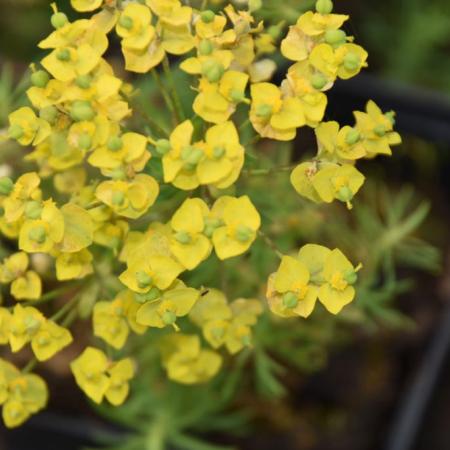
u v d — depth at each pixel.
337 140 0.42
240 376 0.59
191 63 0.41
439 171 0.67
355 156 0.42
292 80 0.41
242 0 0.45
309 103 0.41
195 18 0.42
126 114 0.42
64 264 0.43
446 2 0.71
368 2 0.70
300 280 0.41
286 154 0.54
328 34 0.41
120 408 0.56
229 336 0.45
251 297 0.52
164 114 0.55
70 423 0.61
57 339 0.44
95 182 0.44
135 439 0.56
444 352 0.62
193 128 0.42
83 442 0.61
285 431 0.62
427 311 0.64
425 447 0.64
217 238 0.41
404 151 0.67
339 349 0.63
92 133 0.41
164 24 0.42
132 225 0.45
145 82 0.55
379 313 0.55
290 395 0.62
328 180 0.41
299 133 0.65
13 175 0.50
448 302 0.63
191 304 0.42
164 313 0.41
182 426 0.57
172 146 0.41
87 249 0.45
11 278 0.44
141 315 0.42
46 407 0.61
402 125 0.64
